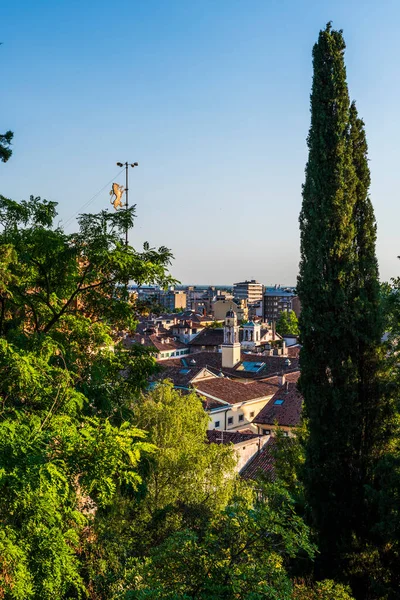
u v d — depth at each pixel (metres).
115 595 15.62
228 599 11.98
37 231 15.03
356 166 22.70
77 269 16.11
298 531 13.59
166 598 11.61
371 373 21.67
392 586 20.39
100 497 11.23
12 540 10.27
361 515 20.94
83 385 15.38
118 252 14.70
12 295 14.48
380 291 22.52
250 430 59.09
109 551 17.03
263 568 12.35
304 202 22.59
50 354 13.34
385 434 21.39
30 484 9.66
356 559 20.56
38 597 10.69
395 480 19.30
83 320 17.33
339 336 21.30
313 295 21.77
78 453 10.96
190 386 55.75
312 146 22.44
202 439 27.27
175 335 124.06
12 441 10.01
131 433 12.13
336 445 21.14
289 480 26.39
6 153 15.34
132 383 17.53
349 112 22.45
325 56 22.34
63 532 12.82
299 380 22.31
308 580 19.77
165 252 16.22
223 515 13.88
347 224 21.91
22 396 12.42
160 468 23.55
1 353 11.78
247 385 63.44
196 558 12.70
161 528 21.08
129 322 17.67
